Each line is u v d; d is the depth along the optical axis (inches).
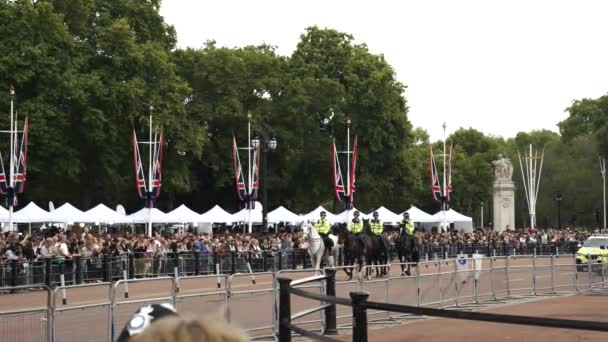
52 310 791.1
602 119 6855.3
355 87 4586.6
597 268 1969.7
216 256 2351.1
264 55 4463.6
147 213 2930.6
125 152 3587.6
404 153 4734.3
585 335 1102.4
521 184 6835.6
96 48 3614.7
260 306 1023.0
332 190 4564.5
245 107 4429.1
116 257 2016.5
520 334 1115.9
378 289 1268.5
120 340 204.5
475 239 3597.4
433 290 1434.5
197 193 4424.2
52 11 3339.1
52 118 3312.0
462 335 1107.3
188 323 166.9
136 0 3924.7
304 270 1079.0
